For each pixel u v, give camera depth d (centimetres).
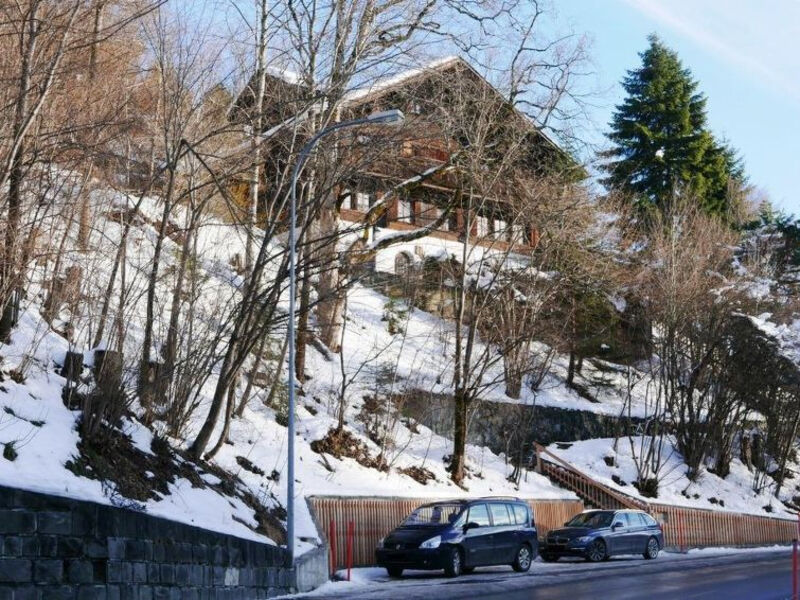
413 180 3106
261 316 2309
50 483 1442
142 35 2417
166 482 1878
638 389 4900
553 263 3853
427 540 2259
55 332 2319
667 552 3472
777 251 6150
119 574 1383
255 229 3050
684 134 6369
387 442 3130
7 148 1858
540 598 1792
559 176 3441
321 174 2442
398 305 4197
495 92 3183
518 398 4053
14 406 1700
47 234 2264
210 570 1600
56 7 1980
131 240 2469
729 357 4356
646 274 4494
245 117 2553
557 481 3684
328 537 2338
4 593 1237
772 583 2133
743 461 4750
